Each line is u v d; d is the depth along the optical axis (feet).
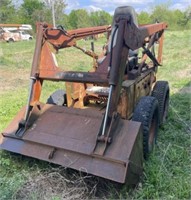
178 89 22.24
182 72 29.50
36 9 108.68
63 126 8.93
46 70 9.46
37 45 9.53
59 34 10.75
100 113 9.02
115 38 8.36
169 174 9.38
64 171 9.18
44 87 22.25
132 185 8.53
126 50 8.56
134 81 11.10
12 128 9.43
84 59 41.34
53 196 8.34
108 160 7.69
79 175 8.95
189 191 8.48
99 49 50.24
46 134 8.80
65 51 47.70
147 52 12.62
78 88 11.76
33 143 8.84
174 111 15.88
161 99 13.58
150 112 9.96
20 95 21.15
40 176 9.10
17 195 8.26
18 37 88.12
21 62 39.45
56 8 95.14
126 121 8.46
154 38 13.60
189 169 9.84
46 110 9.68
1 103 18.31
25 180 9.00
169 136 12.71
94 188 8.57
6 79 28.63
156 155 10.73
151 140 10.88
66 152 8.31
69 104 11.90
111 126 8.13
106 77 8.62
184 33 84.23
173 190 8.57
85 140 8.25
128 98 10.48
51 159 8.36
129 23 8.40
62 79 9.22
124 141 7.97
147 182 8.82
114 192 8.54
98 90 11.96
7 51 51.83
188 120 14.88
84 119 8.96
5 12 107.96
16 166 9.89
